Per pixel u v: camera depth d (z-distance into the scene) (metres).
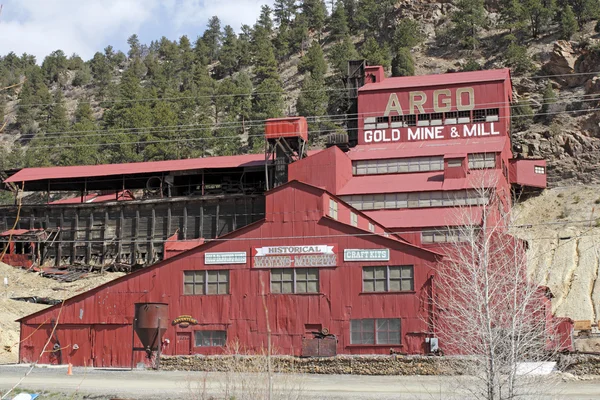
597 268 75.06
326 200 52.12
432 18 191.00
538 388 31.20
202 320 51.38
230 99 178.50
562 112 117.50
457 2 190.88
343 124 149.50
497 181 71.19
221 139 152.88
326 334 49.03
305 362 45.53
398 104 86.31
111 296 53.28
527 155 108.00
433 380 40.97
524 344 30.66
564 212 91.62
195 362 48.12
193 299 51.88
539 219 91.44
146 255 88.38
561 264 77.81
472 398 32.03
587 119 108.31
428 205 72.50
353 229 50.16
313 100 157.25
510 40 163.12
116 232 90.31
